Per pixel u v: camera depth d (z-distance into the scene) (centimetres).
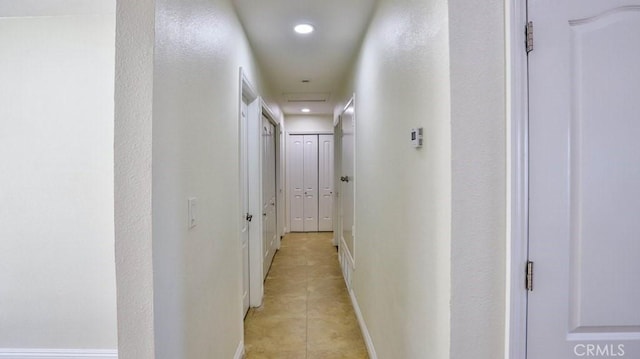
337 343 237
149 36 94
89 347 190
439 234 110
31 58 181
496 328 104
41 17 181
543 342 102
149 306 96
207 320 147
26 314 189
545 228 101
